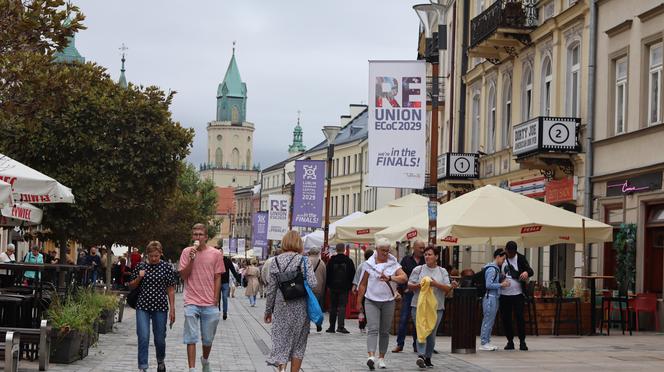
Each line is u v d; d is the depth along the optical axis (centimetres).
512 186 3525
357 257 4831
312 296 1291
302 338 1296
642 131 2498
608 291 2394
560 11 3128
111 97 2917
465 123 4341
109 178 2888
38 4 1138
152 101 2942
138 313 1427
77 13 1178
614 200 2641
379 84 1972
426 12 2127
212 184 11794
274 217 4691
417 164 1964
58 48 1198
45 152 2841
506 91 3722
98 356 1720
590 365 1616
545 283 3200
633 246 2500
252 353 1916
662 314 2358
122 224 2992
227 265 3234
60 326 1538
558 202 3012
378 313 1584
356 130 10669
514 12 3369
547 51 3222
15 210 1911
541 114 3272
